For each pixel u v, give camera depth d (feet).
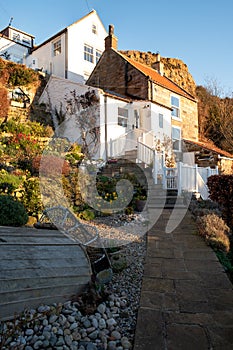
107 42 58.80
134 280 12.71
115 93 53.47
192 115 63.77
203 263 14.62
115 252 15.78
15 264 10.33
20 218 17.62
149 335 8.35
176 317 9.33
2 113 38.81
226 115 78.28
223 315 9.43
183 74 115.55
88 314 9.82
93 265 13.00
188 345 7.85
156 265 14.35
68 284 10.82
